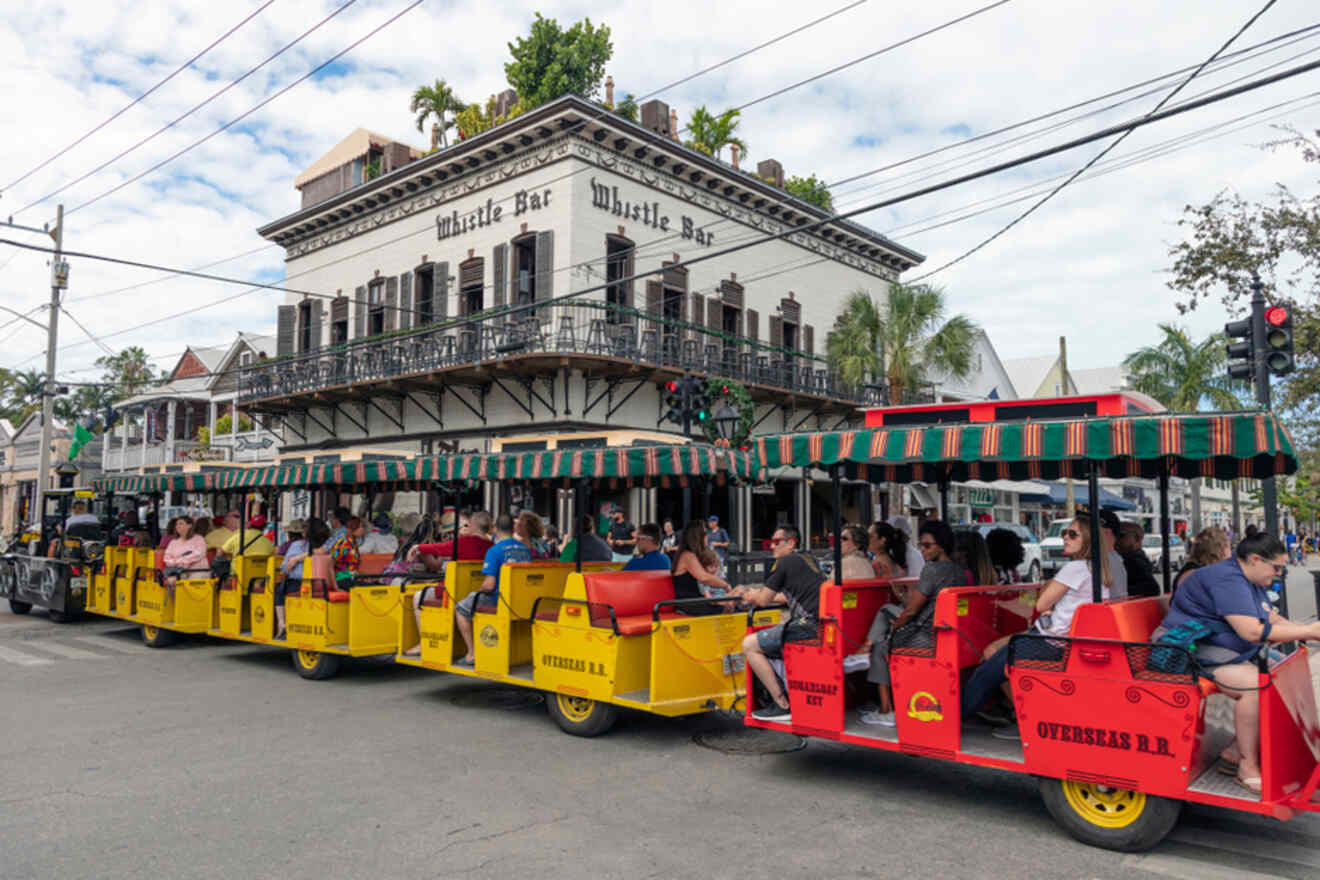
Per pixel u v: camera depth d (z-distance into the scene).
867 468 7.78
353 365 23.70
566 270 20.28
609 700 7.29
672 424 22.08
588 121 20.36
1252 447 4.70
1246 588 4.95
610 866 4.74
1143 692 4.89
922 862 4.85
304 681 9.99
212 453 30.25
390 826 5.33
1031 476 7.39
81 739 7.32
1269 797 4.61
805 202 26.20
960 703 5.86
